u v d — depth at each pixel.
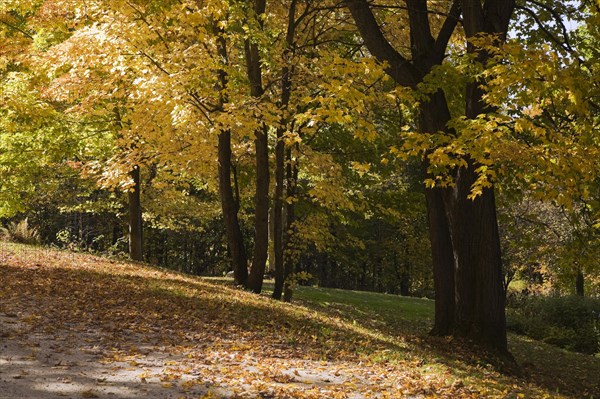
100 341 8.75
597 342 21.02
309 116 10.02
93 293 11.99
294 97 17.16
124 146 17.03
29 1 17.08
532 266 35.41
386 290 54.91
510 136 10.23
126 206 31.91
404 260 45.31
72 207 31.33
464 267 13.16
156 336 9.53
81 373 7.07
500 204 16.27
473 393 8.26
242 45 18.70
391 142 19.00
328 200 18.06
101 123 21.08
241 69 17.31
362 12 13.28
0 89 17.30
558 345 21.47
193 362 8.23
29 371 6.90
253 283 18.19
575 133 10.82
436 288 14.29
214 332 10.34
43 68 15.75
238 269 18.55
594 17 10.56
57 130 20.17
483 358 12.41
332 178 18.09
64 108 20.86
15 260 15.20
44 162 21.62
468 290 13.12
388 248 44.97
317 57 18.98
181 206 30.12
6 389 6.17
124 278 14.37
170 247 51.94
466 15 12.41
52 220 43.94
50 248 20.08
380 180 22.62
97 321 9.91
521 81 9.38
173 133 16.25
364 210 21.02
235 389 7.04
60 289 11.90
